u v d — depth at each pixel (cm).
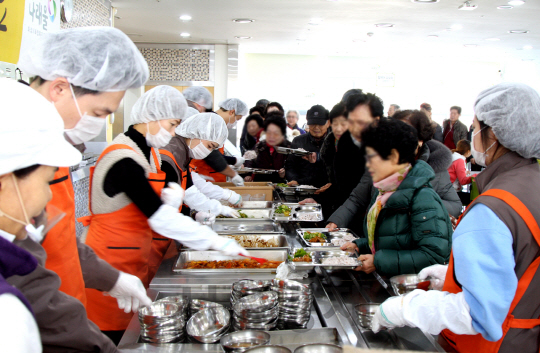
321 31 673
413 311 96
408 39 734
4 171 60
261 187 308
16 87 65
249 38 748
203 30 676
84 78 106
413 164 133
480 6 488
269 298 118
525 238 88
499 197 90
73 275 111
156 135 157
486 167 104
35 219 76
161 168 178
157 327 110
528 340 93
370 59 995
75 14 341
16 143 60
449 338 108
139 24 634
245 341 105
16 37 225
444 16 546
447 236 133
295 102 1002
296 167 338
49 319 81
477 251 87
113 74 109
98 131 119
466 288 88
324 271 159
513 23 575
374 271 151
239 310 115
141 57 120
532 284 91
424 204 133
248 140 479
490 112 94
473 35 680
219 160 301
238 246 150
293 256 163
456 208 195
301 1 484
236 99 361
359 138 127
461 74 1013
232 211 240
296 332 112
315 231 204
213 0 486
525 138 93
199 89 322
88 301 150
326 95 1005
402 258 135
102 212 153
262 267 167
